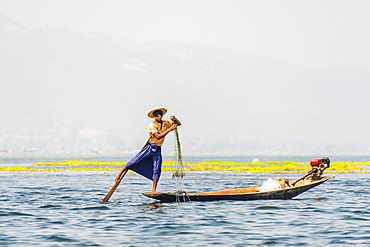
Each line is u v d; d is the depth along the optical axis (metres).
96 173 137.25
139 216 44.75
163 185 85.75
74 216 44.88
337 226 40.16
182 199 53.47
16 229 38.97
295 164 198.88
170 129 52.22
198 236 36.59
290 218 43.69
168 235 36.94
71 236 36.53
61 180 100.75
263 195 55.12
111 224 41.00
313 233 37.53
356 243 34.34
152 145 52.19
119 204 52.97
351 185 79.56
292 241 34.97
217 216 44.59
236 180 99.88
